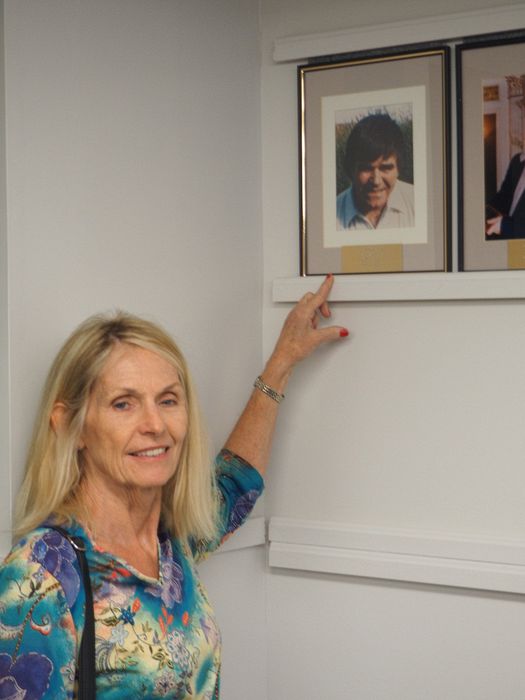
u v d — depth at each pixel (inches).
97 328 74.4
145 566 73.7
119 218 88.4
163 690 68.9
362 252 97.3
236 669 100.0
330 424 99.6
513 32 90.5
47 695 63.7
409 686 95.8
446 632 94.1
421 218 94.7
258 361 102.7
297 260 101.7
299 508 101.0
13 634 64.5
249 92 101.5
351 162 97.6
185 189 94.8
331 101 98.2
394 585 96.4
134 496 73.7
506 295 90.2
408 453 95.9
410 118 94.7
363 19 97.5
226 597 99.0
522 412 91.0
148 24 91.2
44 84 81.8
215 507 84.1
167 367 74.7
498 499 91.9
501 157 91.1
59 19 83.2
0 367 79.0
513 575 89.7
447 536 93.1
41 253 81.3
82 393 72.3
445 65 92.9
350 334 98.3
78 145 84.7
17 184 79.4
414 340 95.4
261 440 92.3
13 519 78.2
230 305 99.5
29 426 80.0
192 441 78.7
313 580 100.4
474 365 93.0
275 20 102.0
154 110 91.7
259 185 102.8
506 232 91.1
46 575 65.5
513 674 91.4
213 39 97.5
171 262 93.5
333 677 99.6
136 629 68.3
